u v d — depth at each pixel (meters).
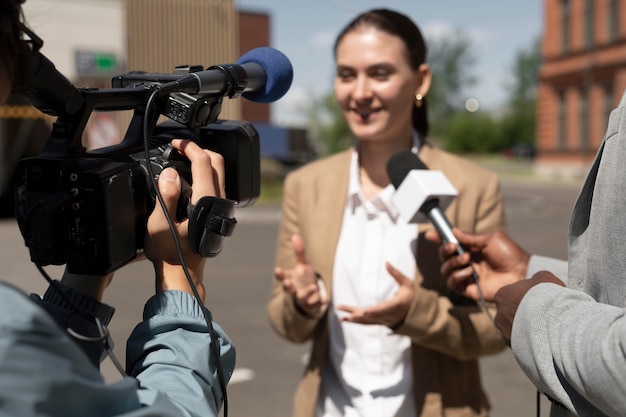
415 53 2.01
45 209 0.99
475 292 1.67
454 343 1.82
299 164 27.62
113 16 12.12
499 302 1.24
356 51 1.99
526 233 13.34
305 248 2.05
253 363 5.02
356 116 2.03
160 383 0.95
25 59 0.86
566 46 32.88
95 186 1.00
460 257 1.65
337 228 2.02
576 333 1.02
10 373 0.71
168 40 13.66
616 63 29.39
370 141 2.07
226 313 6.44
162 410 0.87
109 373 3.05
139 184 1.09
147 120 1.14
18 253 8.48
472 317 1.84
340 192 2.04
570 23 32.41
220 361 1.05
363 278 1.99
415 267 1.92
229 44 14.70
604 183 1.09
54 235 1.03
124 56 12.30
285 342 5.54
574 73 32.09
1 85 0.84
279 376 4.75
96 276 1.08
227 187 1.25
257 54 1.41
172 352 0.99
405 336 1.93
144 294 6.92
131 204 1.07
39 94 1.02
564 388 1.07
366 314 1.79
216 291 7.42
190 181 1.16
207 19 14.35
